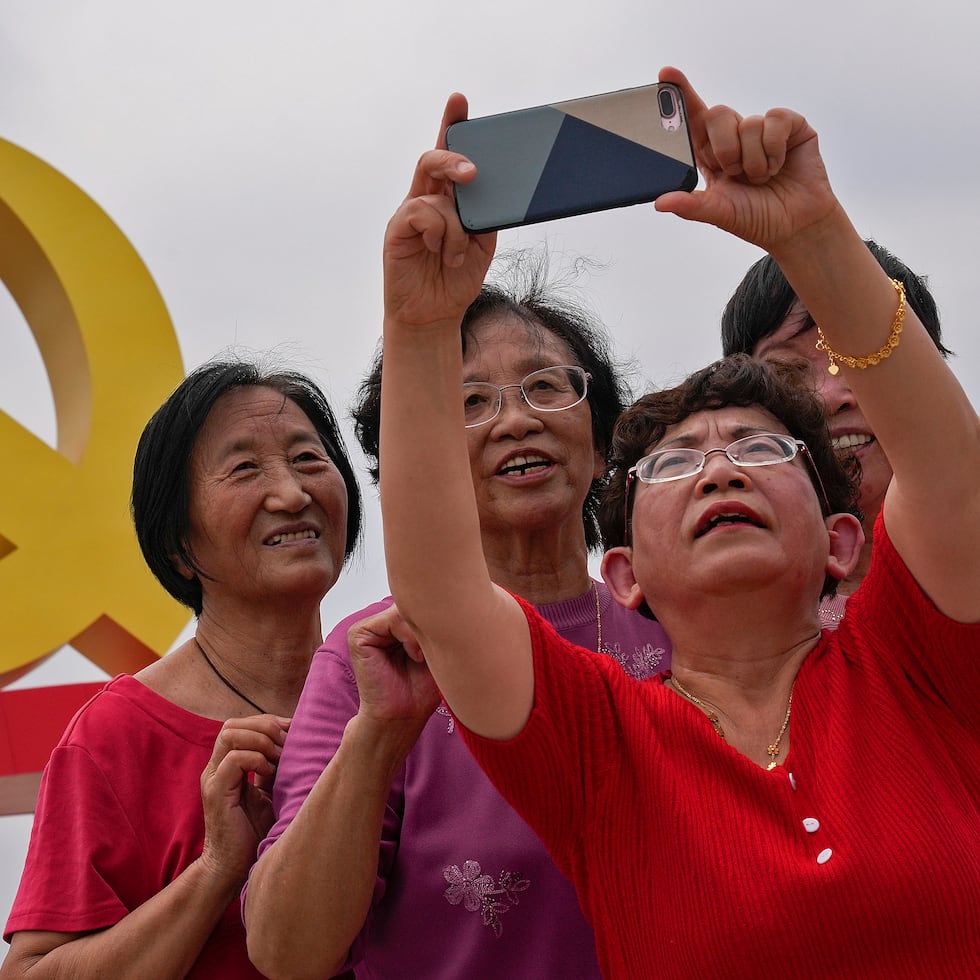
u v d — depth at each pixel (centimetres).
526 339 326
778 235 221
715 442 268
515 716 238
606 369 345
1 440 634
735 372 276
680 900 227
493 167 213
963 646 240
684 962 225
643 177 212
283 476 340
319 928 258
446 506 229
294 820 264
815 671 250
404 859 283
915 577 243
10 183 678
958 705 245
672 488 259
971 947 219
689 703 247
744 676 255
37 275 685
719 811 231
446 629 232
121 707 324
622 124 213
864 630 254
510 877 277
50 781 313
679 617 258
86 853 301
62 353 689
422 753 291
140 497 346
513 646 238
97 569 630
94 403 657
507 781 240
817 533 257
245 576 336
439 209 210
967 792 237
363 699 261
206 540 340
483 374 322
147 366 670
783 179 220
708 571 248
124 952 285
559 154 213
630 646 316
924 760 234
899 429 230
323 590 341
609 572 280
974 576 235
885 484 352
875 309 225
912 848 222
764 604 251
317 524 342
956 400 230
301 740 287
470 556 233
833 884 220
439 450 228
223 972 296
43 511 629
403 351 225
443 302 220
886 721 239
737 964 221
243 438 342
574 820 243
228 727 297
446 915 279
